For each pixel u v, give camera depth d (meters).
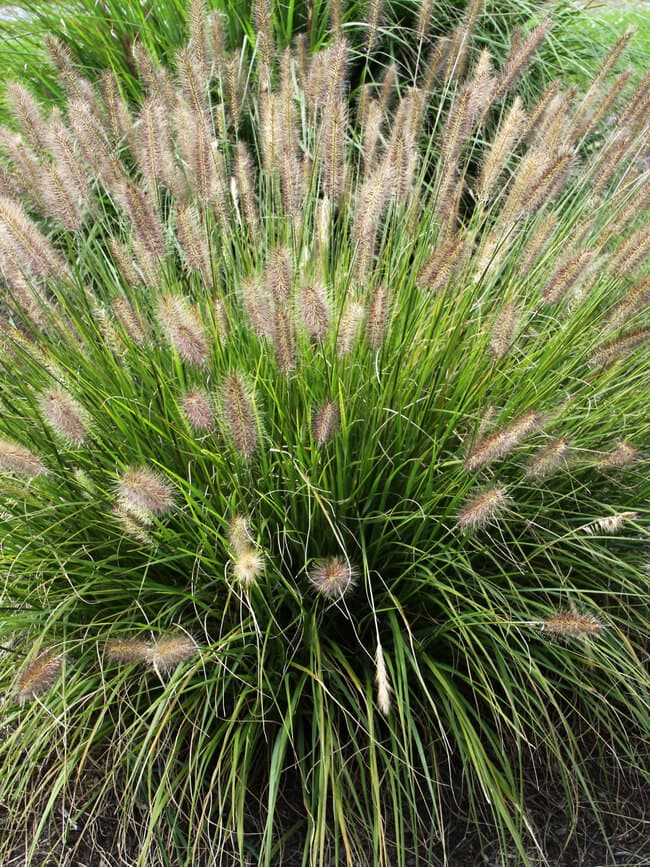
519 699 0.84
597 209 1.13
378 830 0.73
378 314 0.82
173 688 0.74
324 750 0.76
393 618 0.83
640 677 0.84
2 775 0.85
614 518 0.79
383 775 0.79
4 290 1.09
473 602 0.80
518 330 0.99
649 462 0.94
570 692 0.94
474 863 0.85
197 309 0.91
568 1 1.85
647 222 1.08
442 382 0.95
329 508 0.87
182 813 0.85
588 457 0.92
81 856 0.85
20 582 0.87
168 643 0.68
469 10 1.23
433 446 0.87
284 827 0.86
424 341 0.92
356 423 0.92
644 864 0.84
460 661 0.91
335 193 1.07
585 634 0.74
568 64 1.86
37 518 0.89
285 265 0.79
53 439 0.91
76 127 1.06
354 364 0.91
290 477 0.84
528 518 0.93
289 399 0.89
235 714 0.78
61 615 0.86
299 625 0.86
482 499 0.74
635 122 1.15
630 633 0.94
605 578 0.93
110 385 0.95
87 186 1.01
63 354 0.99
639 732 0.95
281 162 1.04
